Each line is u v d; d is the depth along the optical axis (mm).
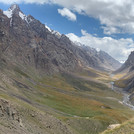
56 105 112438
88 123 66000
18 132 24031
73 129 57938
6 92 85562
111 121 74438
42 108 86438
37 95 126562
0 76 115875
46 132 36719
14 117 29719
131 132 25297
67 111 103375
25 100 89188
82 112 107250
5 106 30094
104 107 134125
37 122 39094
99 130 64625
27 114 39156
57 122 49125
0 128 21016
